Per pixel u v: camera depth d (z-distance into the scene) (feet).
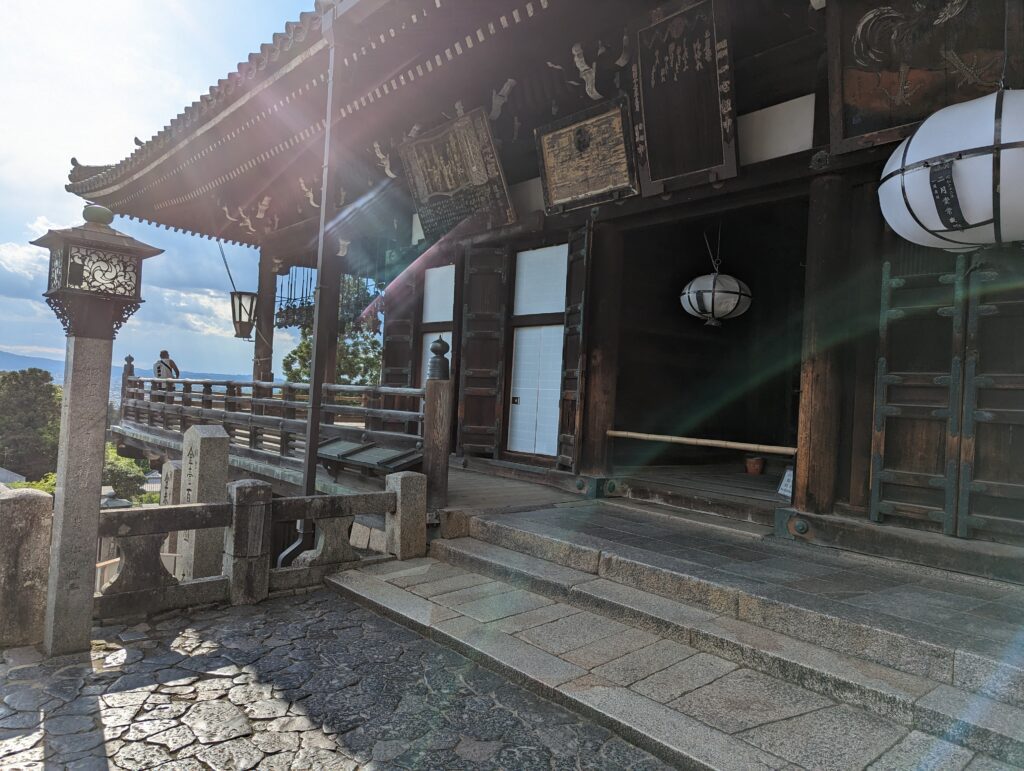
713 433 28.94
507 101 23.66
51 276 11.60
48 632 11.26
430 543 17.33
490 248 26.11
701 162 18.33
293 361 73.20
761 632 11.28
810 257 16.34
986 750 8.11
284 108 24.90
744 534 16.69
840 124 14.88
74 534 11.39
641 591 13.48
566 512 19.16
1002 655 9.09
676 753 8.21
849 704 9.43
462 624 12.45
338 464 21.26
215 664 11.11
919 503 14.43
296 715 9.44
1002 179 10.88
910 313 14.46
